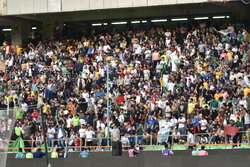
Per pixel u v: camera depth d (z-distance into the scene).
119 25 95.19
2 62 89.00
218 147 61.31
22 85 80.75
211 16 91.19
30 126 67.50
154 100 68.00
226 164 57.03
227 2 82.00
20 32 95.50
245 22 82.38
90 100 71.81
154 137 63.34
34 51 86.62
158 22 93.44
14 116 33.12
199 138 62.72
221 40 79.94
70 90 77.00
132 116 66.44
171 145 61.25
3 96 80.00
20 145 65.06
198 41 79.00
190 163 57.62
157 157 58.53
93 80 77.00
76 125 67.50
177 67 75.94
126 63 78.50
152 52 79.00
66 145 64.50
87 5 84.62
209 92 68.31
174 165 58.00
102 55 81.19
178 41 81.25
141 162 58.91
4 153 32.69
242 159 56.88
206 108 64.38
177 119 65.44
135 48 80.75
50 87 77.06
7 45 90.88
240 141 61.19
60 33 94.00
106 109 68.88
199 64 73.81
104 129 65.94
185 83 71.75
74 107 71.69
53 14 94.31
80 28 96.56
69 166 60.44
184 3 81.19
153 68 77.50
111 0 83.75
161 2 82.12
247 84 69.81
